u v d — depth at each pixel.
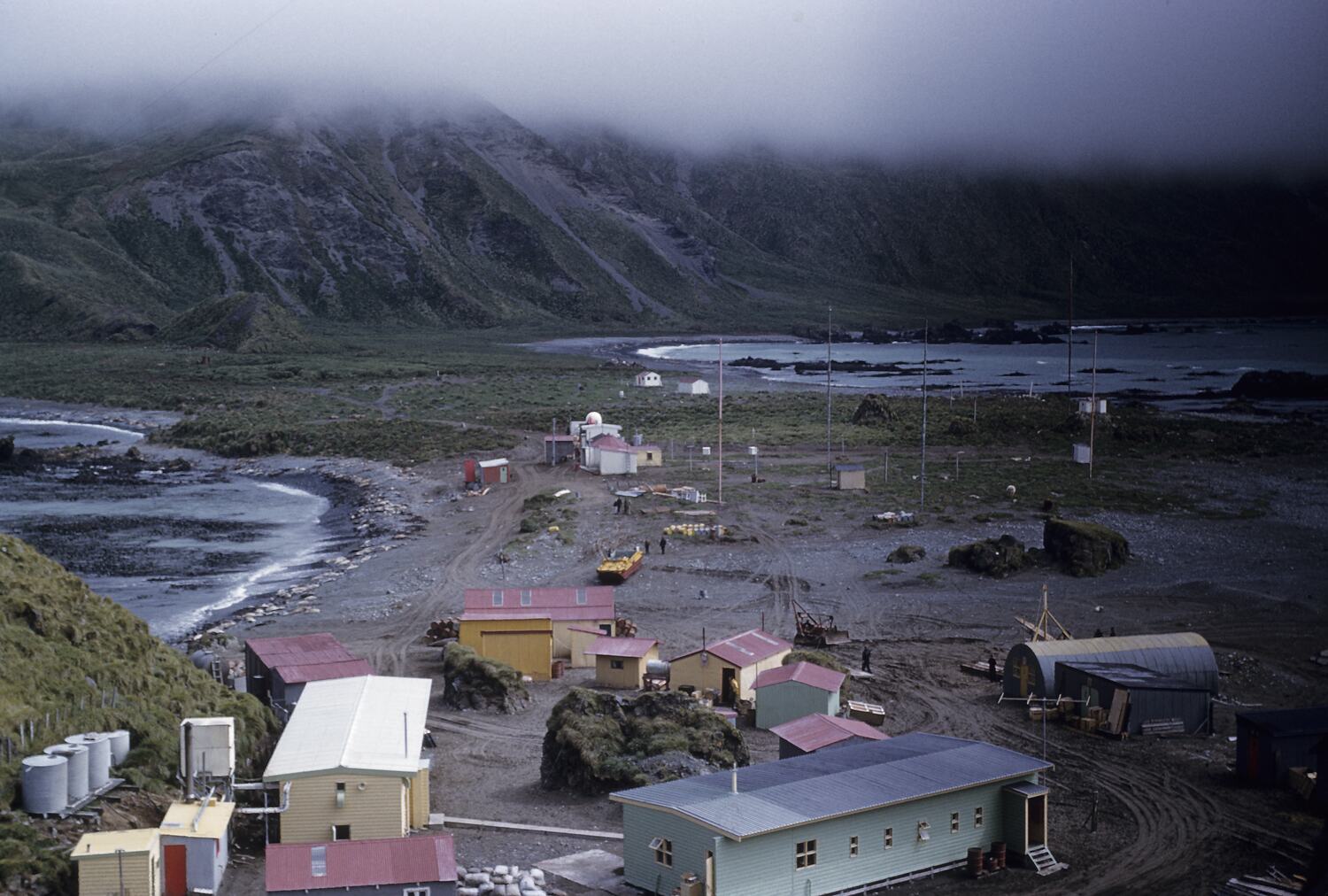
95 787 40.72
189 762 42.47
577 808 46.31
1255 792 47.91
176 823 38.00
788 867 37.62
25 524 118.19
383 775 40.94
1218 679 59.88
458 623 71.06
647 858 38.59
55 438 191.25
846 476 121.50
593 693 51.66
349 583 89.81
